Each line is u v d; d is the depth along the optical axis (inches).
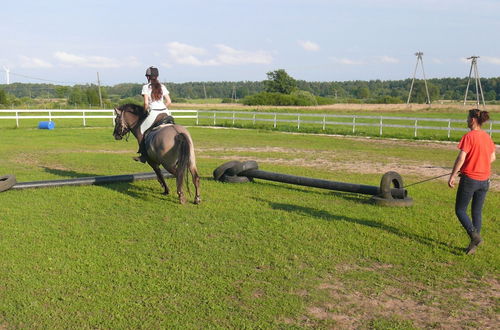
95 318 178.7
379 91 6633.9
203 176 480.4
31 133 1034.1
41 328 172.2
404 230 291.0
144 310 186.1
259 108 2546.8
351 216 321.7
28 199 367.9
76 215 323.3
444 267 234.8
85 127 1222.9
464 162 247.8
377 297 201.8
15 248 253.1
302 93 3250.5
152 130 357.7
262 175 425.1
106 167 559.2
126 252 249.9
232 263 236.1
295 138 952.3
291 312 185.8
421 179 482.6
